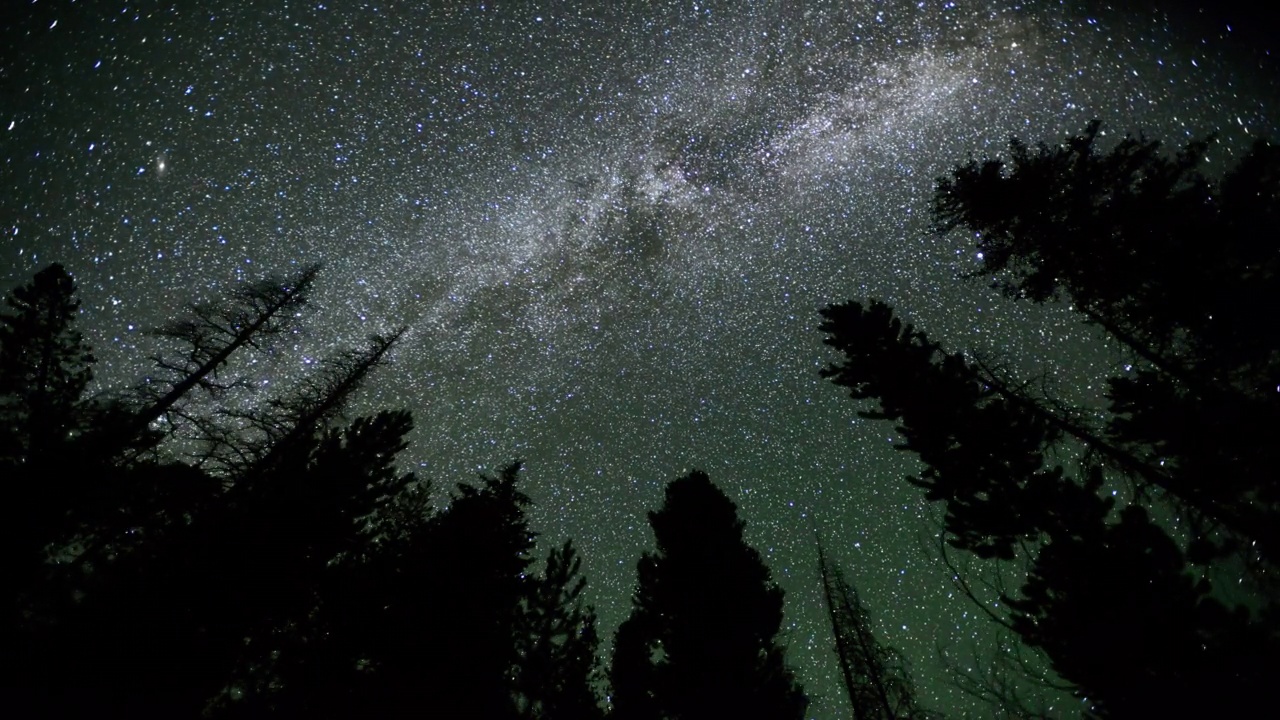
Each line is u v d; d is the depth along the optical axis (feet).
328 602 20.43
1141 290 18.56
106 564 16.60
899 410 17.60
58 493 18.07
